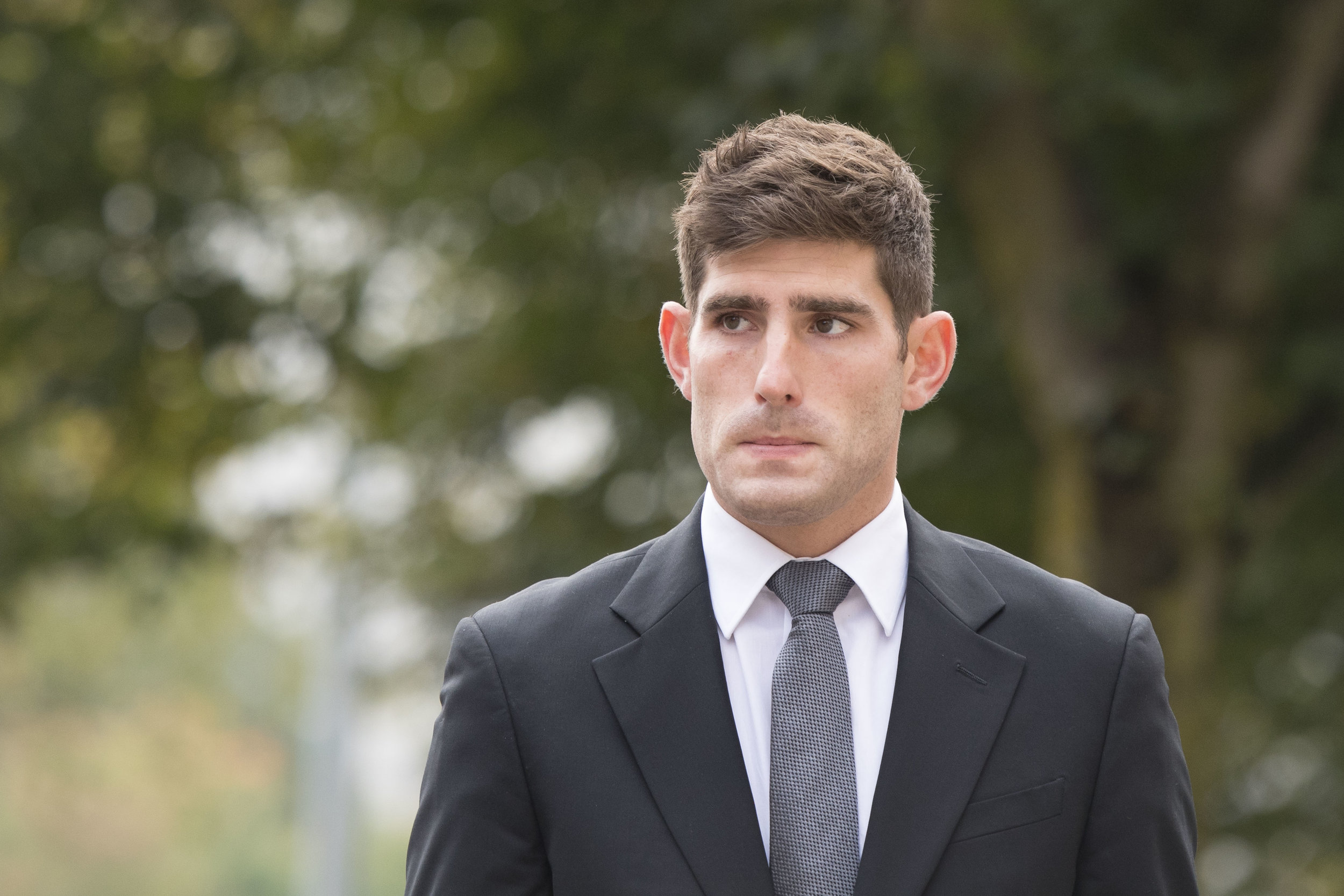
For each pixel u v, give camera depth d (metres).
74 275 19.34
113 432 20.41
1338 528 20.44
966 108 14.40
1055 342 15.32
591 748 4.56
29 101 18.66
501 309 21.66
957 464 19.00
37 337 19.64
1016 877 4.37
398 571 22.70
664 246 20.41
